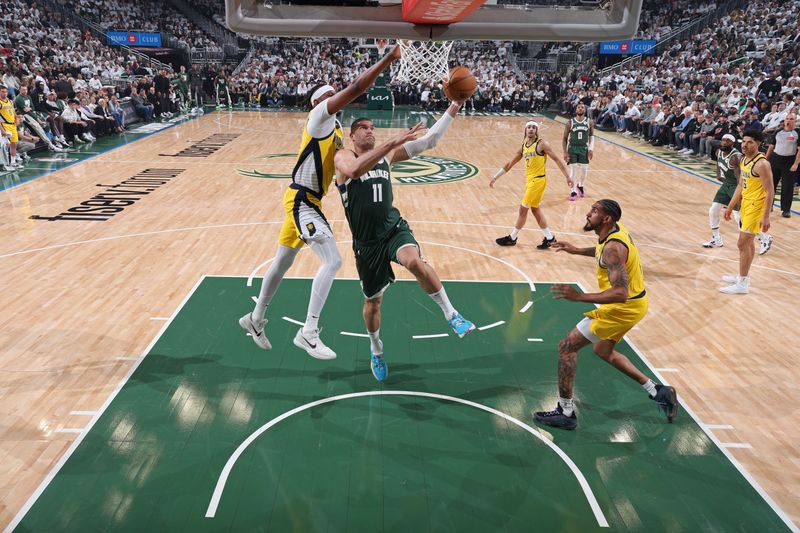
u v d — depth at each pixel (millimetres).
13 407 4523
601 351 4438
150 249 8016
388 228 4465
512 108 26344
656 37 26438
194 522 3463
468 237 8797
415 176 12961
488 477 3895
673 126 17188
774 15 22703
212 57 28797
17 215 9438
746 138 6480
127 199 10523
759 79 18531
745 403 4758
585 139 10961
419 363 5305
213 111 24484
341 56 27422
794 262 7918
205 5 30656
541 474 3930
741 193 6812
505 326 5992
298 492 3725
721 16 25672
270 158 14586
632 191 11891
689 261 7953
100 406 4566
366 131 4277
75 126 16156
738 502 3697
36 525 3414
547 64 28016
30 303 6309
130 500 3625
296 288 6773
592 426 4453
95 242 8258
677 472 3965
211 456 4039
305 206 4227
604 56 26609
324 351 4367
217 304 6355
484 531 3439
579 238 8773
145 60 25531
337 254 4289
